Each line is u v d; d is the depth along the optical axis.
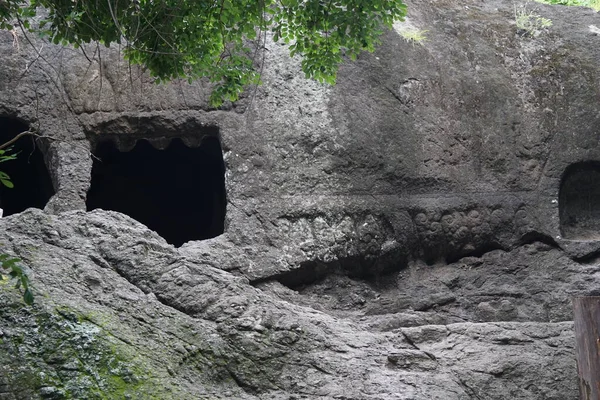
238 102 8.91
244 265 8.04
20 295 5.64
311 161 8.76
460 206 8.98
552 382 6.48
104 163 10.23
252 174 8.59
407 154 9.04
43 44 8.76
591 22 10.40
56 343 5.44
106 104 8.70
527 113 9.48
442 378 6.21
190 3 6.29
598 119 9.55
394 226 8.75
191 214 11.19
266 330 6.14
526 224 9.03
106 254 6.50
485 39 9.95
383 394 5.84
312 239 8.39
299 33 7.05
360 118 9.03
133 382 5.41
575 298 5.57
